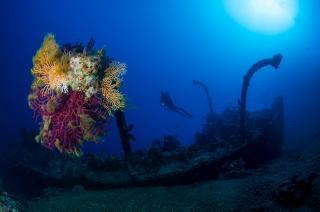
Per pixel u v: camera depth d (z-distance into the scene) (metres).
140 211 6.87
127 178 9.02
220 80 46.97
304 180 6.61
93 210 7.02
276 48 41.53
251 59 48.41
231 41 65.44
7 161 11.25
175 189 8.53
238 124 11.80
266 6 49.03
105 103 2.87
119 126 9.27
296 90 21.23
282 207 6.43
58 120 2.71
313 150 9.64
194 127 29.22
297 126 13.87
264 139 10.66
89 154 10.50
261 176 8.45
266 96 25.08
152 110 42.62
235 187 7.94
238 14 58.66
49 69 2.69
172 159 9.42
